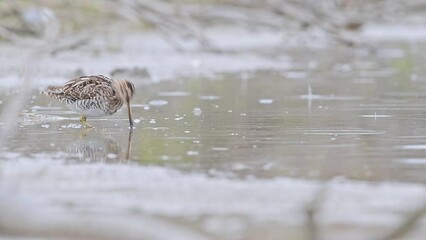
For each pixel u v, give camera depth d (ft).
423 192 62.54
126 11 172.04
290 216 57.26
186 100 111.24
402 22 234.99
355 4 214.69
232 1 191.21
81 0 178.81
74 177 66.85
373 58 171.53
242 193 62.44
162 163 71.77
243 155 74.84
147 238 47.80
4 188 59.77
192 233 49.42
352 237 53.21
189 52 166.71
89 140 82.43
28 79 105.60
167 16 171.53
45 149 77.97
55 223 49.70
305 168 69.82
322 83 130.62
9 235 50.08
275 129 88.02
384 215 57.57
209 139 82.48
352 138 82.74
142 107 105.09
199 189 63.57
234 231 54.24
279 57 170.91
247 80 134.92
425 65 157.38
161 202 60.39
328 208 59.16
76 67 142.61
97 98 91.56
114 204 59.72
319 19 188.44
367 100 111.04
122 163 71.82
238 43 189.78
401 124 91.09
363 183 65.21
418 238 52.85
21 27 161.27
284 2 192.24
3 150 77.30
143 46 168.96
